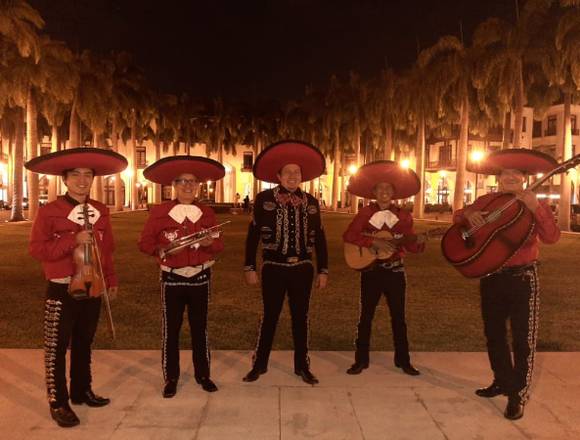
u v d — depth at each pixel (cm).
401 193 588
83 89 3559
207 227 516
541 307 875
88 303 450
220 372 543
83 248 427
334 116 4753
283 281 519
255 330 727
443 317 800
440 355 601
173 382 487
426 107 3578
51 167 446
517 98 2808
